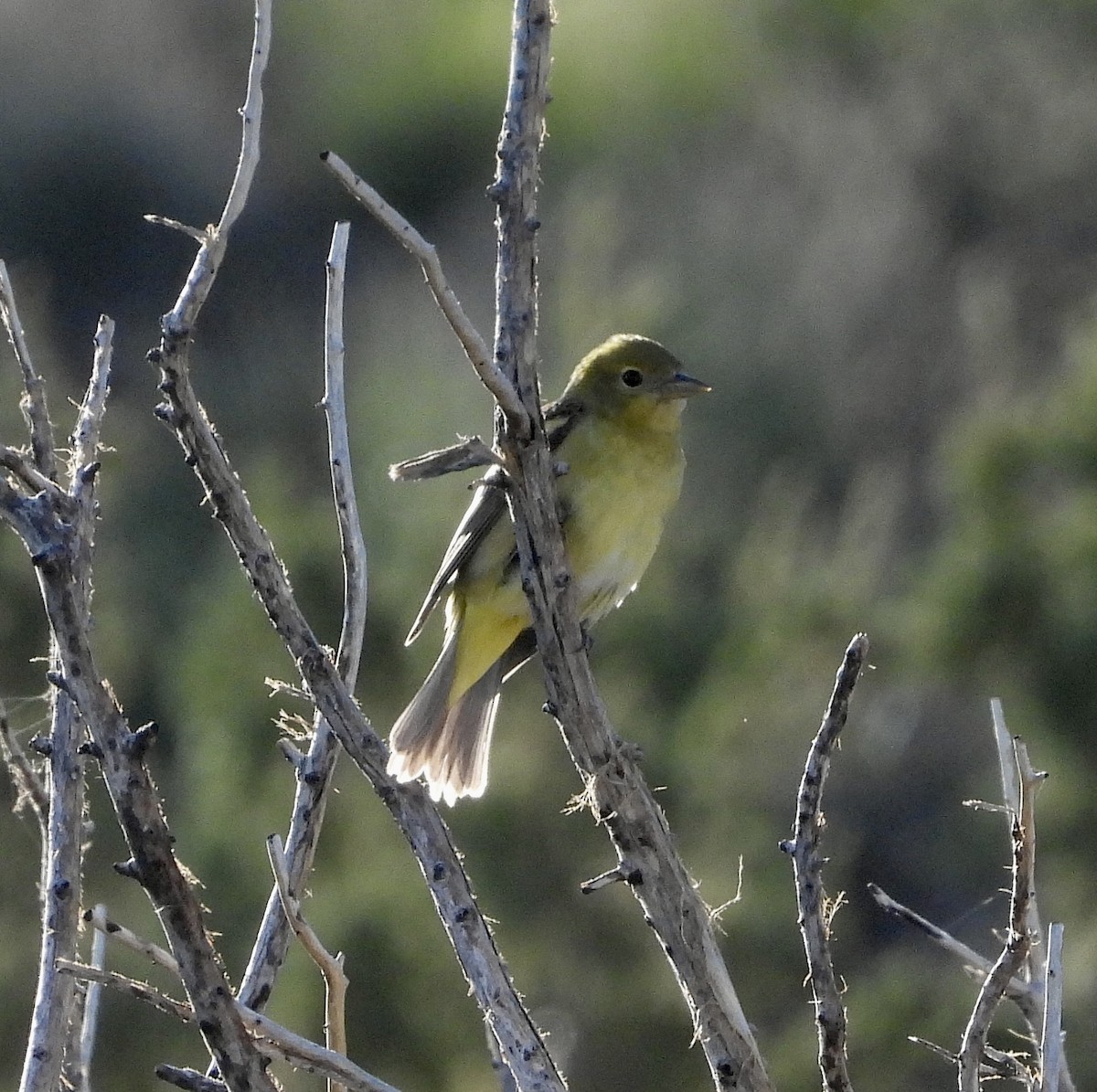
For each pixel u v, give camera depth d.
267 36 5.45
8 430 13.95
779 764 14.50
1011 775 6.05
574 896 12.57
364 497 16.80
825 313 28.03
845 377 26.69
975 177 30.91
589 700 5.99
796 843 5.32
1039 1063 5.79
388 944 12.04
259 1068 5.00
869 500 21.86
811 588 16.61
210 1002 4.98
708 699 14.91
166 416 5.48
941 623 15.80
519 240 5.78
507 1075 5.97
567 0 36.31
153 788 4.95
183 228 5.35
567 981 12.57
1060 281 29.48
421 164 34.38
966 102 31.41
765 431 25.61
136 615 17.00
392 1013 11.98
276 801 12.76
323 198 32.28
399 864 12.35
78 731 5.80
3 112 31.28
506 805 12.62
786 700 15.08
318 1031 11.83
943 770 17.39
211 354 27.38
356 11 36.34
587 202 26.91
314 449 22.98
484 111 34.56
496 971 5.57
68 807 5.73
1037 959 5.92
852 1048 14.02
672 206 31.09
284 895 5.41
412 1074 12.00
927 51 32.34
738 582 16.67
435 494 14.39
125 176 31.20
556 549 5.95
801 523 20.56
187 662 14.04
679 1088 12.48
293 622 5.70
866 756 17.45
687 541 18.80
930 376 26.58
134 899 12.92
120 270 30.44
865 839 17.34
